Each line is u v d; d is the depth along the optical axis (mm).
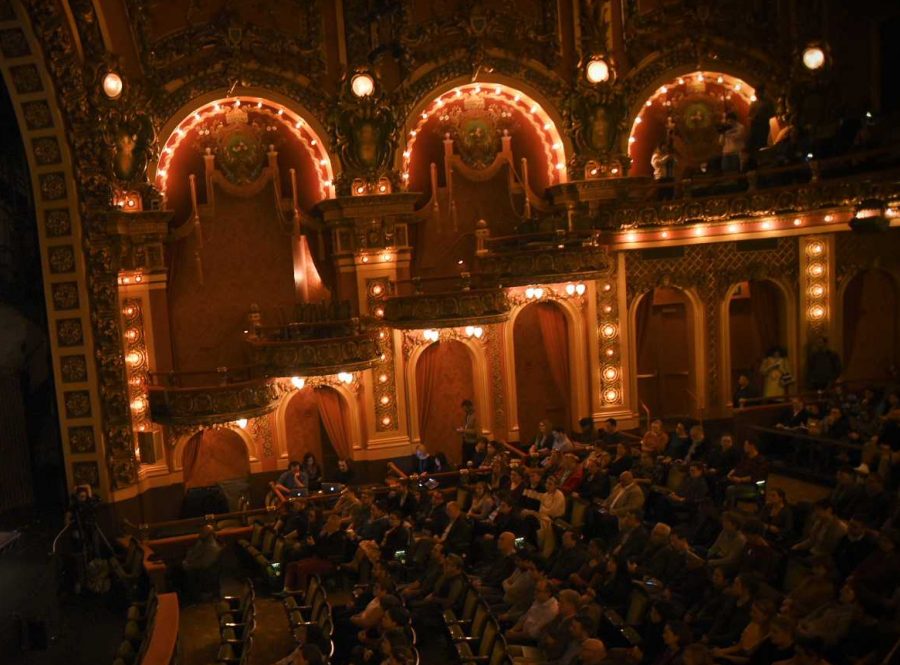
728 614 13555
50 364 25344
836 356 26203
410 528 19312
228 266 25812
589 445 24188
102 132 22500
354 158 25359
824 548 15414
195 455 25609
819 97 27344
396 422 26141
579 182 26125
